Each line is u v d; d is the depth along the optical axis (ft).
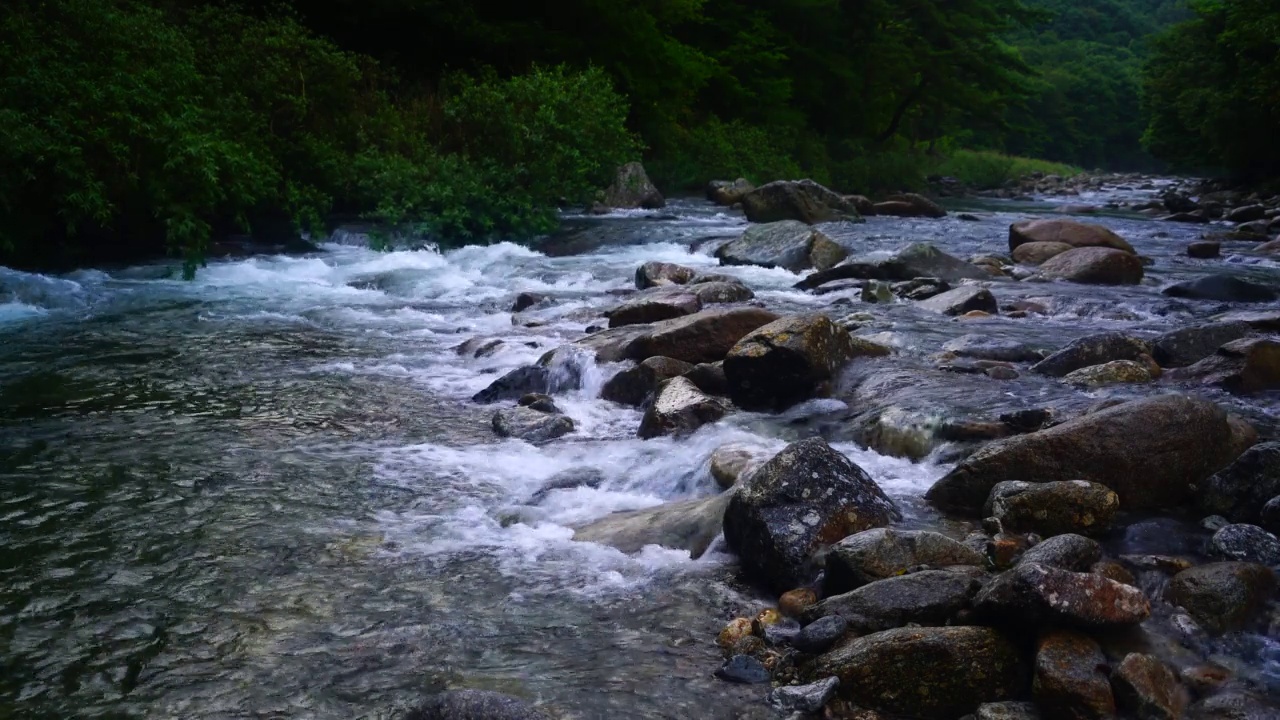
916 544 14.73
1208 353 25.67
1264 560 15.11
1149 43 162.91
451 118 63.82
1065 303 35.45
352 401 25.63
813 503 15.90
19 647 13.42
